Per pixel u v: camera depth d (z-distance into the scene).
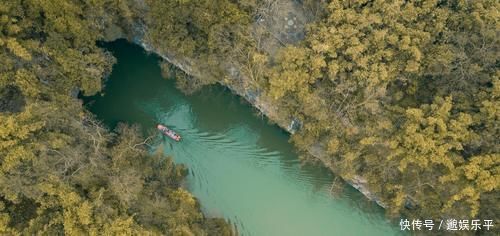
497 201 41.38
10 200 37.69
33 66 42.56
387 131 43.88
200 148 54.41
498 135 40.94
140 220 40.41
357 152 45.50
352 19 44.56
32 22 42.56
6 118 38.19
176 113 55.38
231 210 52.00
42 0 41.19
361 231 52.66
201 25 46.03
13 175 37.41
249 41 46.38
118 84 54.69
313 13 49.06
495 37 41.94
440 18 44.31
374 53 44.59
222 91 53.72
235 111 54.91
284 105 48.22
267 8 47.66
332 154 48.22
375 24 44.91
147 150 51.66
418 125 42.22
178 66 53.91
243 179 53.75
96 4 45.06
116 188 39.41
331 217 52.97
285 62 44.59
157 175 47.00
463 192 40.31
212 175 53.47
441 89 44.34
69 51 44.50
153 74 55.16
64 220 37.38
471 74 42.50
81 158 40.84
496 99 41.69
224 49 46.66
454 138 41.03
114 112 53.62
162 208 42.06
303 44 46.34
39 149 38.47
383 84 43.84
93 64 47.47
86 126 45.84
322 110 45.56
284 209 52.84
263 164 54.28
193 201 45.22
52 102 43.12
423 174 43.69
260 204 52.75
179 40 48.16
